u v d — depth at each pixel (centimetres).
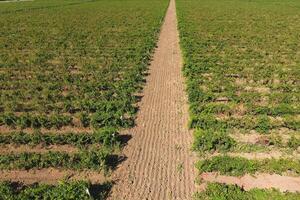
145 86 2386
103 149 1584
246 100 2084
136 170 1430
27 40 3925
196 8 7344
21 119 1841
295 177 1391
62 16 6088
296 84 2408
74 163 1462
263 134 1723
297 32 4350
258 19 5619
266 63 2889
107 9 7275
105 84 2336
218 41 3709
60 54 3253
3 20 5625
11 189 1306
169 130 1761
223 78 2453
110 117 1842
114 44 3622
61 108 2017
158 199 1265
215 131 1731
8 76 2578
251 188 1322
